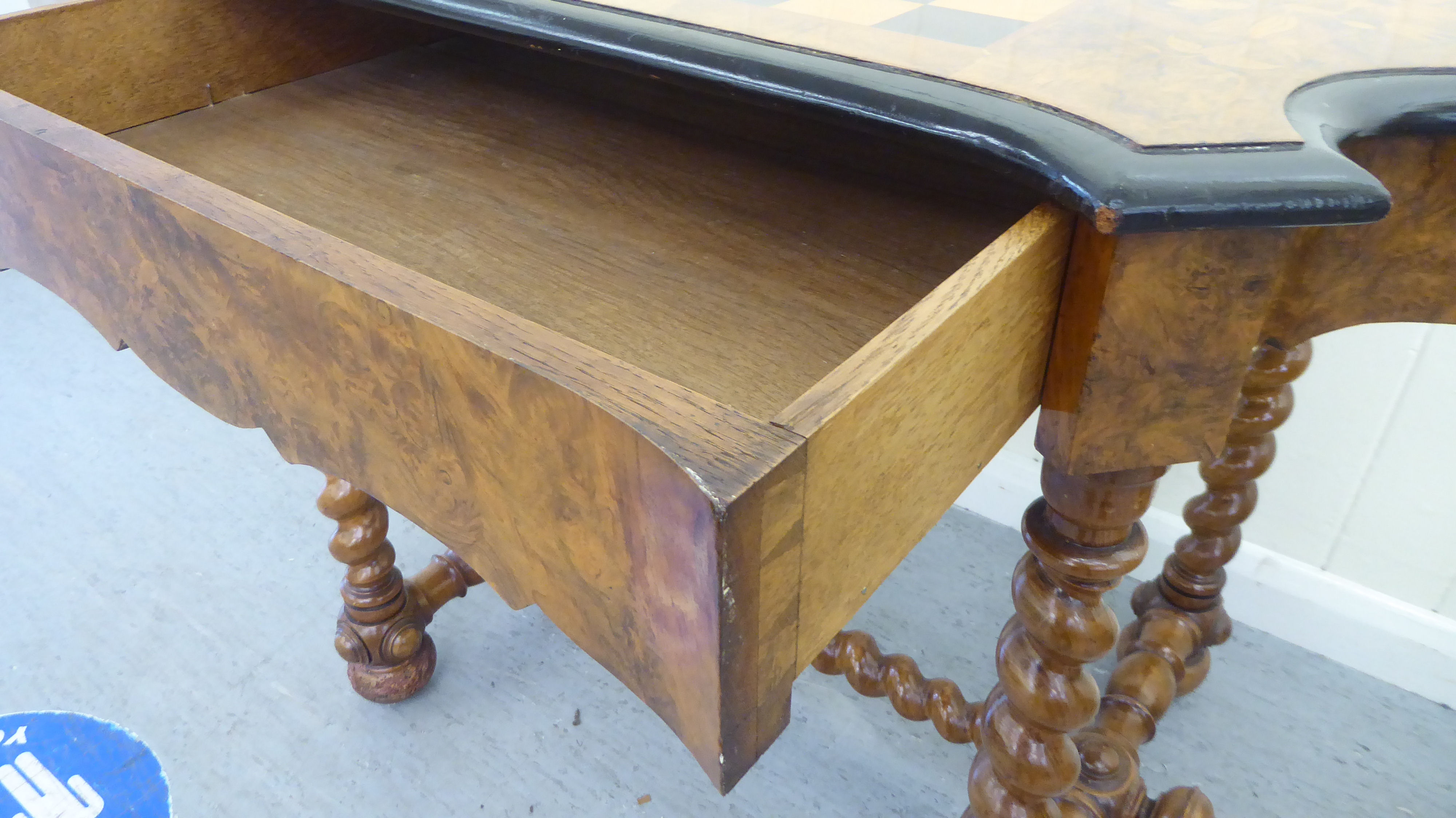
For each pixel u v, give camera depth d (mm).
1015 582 649
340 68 979
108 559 1249
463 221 674
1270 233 428
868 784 974
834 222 656
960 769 990
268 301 483
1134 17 582
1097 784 837
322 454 546
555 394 340
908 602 1204
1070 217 446
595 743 1020
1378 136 469
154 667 1097
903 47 523
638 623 375
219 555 1257
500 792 966
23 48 758
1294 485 1085
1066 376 494
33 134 593
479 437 400
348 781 976
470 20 630
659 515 322
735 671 337
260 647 1126
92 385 1601
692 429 313
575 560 392
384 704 1054
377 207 697
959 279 396
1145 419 496
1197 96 453
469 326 376
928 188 700
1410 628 1055
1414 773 981
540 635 1149
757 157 761
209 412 632
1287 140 402
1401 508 1023
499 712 1054
